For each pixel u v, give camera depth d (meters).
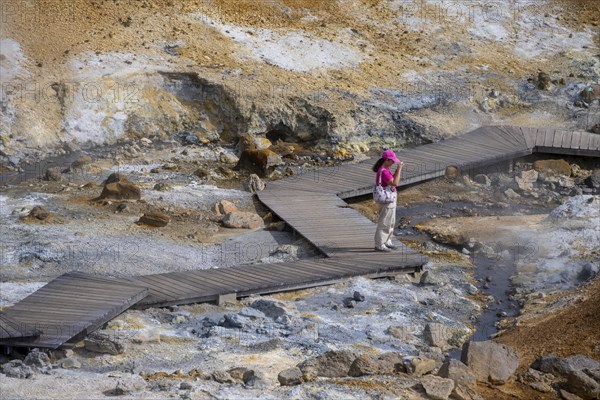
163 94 68.06
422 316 40.03
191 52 71.81
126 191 53.78
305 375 29.17
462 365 29.66
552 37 82.38
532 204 57.62
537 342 35.12
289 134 68.62
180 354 34.41
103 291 39.16
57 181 57.94
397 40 79.56
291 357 34.12
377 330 38.03
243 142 64.56
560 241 48.69
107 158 63.06
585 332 35.34
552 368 31.30
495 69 77.25
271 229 51.31
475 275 46.16
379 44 78.56
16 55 67.19
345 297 41.88
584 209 51.78
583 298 40.06
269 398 26.81
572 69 78.06
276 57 73.75
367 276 44.06
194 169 62.03
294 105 68.44
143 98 67.25
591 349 33.62
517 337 36.34
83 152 63.84
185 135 67.25
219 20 76.50
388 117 69.38
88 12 73.19
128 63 68.88
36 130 63.12
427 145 65.69
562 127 71.06
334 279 43.22
